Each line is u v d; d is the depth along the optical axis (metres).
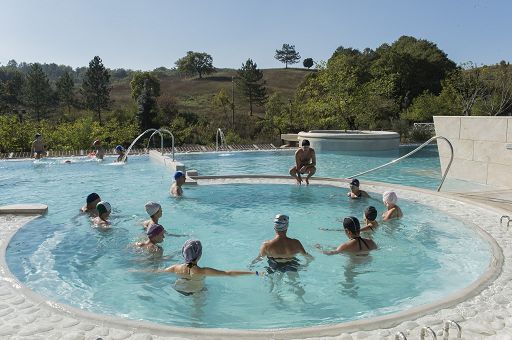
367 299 4.81
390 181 13.27
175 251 6.40
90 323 3.90
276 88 72.19
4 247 6.43
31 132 23.89
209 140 33.03
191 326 4.23
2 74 80.19
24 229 7.48
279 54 120.56
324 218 8.30
